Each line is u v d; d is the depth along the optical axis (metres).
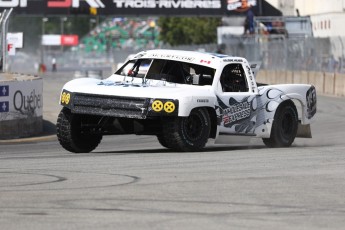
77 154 21.20
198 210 12.11
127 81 21.92
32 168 17.25
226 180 15.23
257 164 17.95
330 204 12.80
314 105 24.77
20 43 45.09
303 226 11.06
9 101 28.95
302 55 66.75
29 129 30.19
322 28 88.62
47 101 47.78
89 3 86.75
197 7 88.38
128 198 13.11
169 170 16.70
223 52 82.75
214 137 21.17
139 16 88.12
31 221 11.22
